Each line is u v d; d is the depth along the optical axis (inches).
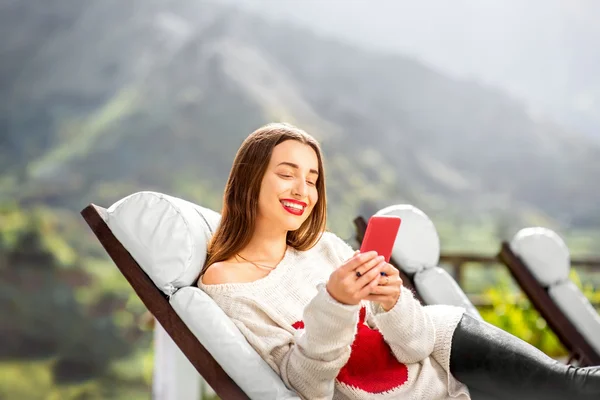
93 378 772.0
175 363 119.6
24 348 767.7
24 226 804.0
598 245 1076.5
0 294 775.1
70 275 812.0
